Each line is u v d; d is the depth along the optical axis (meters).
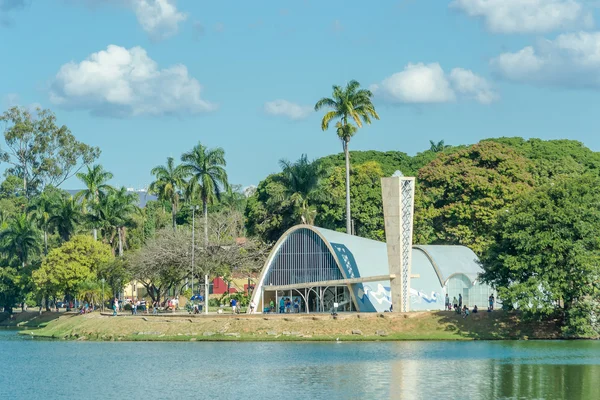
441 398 62.94
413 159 198.50
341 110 144.50
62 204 171.62
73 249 153.25
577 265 95.50
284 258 124.38
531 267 99.50
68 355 98.12
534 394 63.66
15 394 70.56
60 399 67.62
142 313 134.50
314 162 154.38
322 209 158.75
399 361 82.25
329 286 120.88
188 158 143.75
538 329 101.56
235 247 137.12
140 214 185.75
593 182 103.94
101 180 171.00
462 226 148.62
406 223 109.88
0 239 188.12
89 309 151.75
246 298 151.12
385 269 125.06
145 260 134.50
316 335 105.31
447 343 97.25
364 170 165.75
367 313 108.12
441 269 127.19
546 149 176.75
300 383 71.00
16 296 188.12
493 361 80.69
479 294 128.88
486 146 156.50
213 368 81.50
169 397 66.81
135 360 90.25
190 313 128.75
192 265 129.38
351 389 67.44
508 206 144.50
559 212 98.56
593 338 99.25
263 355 90.31
